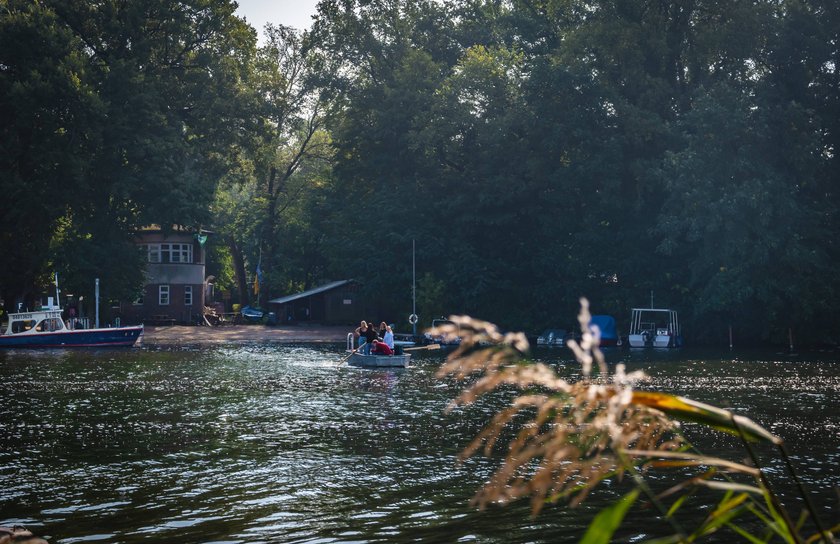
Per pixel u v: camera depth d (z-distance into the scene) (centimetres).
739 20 6375
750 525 1155
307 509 1275
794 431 2039
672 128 6531
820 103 6569
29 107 5928
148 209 6488
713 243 6197
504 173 7288
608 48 6675
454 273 7269
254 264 10825
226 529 1161
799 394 2912
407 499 1341
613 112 6781
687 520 1187
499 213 7362
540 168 6994
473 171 7531
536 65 6812
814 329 6469
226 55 7381
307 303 8912
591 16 7206
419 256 7412
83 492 1395
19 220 6072
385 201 7631
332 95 8725
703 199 6044
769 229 6081
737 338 6831
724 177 6128
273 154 8456
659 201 6794
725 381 3428
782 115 6056
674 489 228
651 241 6881
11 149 6134
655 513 1228
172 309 8256
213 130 7225
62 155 5997
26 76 6084
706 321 6775
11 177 6044
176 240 8269
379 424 2214
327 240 8875
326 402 2716
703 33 6462
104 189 6444
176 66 7244
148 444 1883
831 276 6166
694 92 6462
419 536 1120
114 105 6450
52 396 2855
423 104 7644
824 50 6456
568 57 6925
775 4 6681
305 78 8988
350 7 8569
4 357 4816
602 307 7044
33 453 1762
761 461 1644
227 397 2853
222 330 7669
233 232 10031
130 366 4203
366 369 4094
